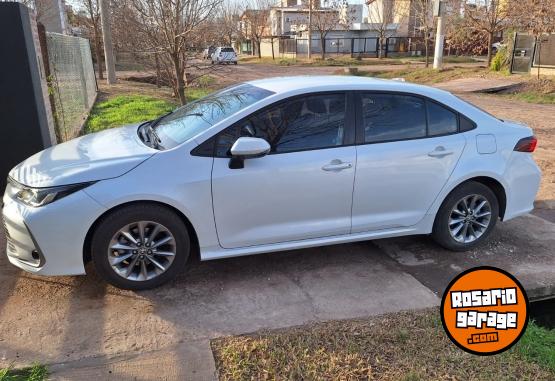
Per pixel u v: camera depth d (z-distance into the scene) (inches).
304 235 158.4
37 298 143.7
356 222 163.3
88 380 111.1
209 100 179.6
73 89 395.9
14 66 228.4
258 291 150.3
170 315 136.6
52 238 135.0
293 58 2052.2
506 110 559.2
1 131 233.1
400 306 142.9
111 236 139.6
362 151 158.4
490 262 173.2
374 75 1166.3
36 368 113.8
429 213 171.9
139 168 140.5
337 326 132.1
